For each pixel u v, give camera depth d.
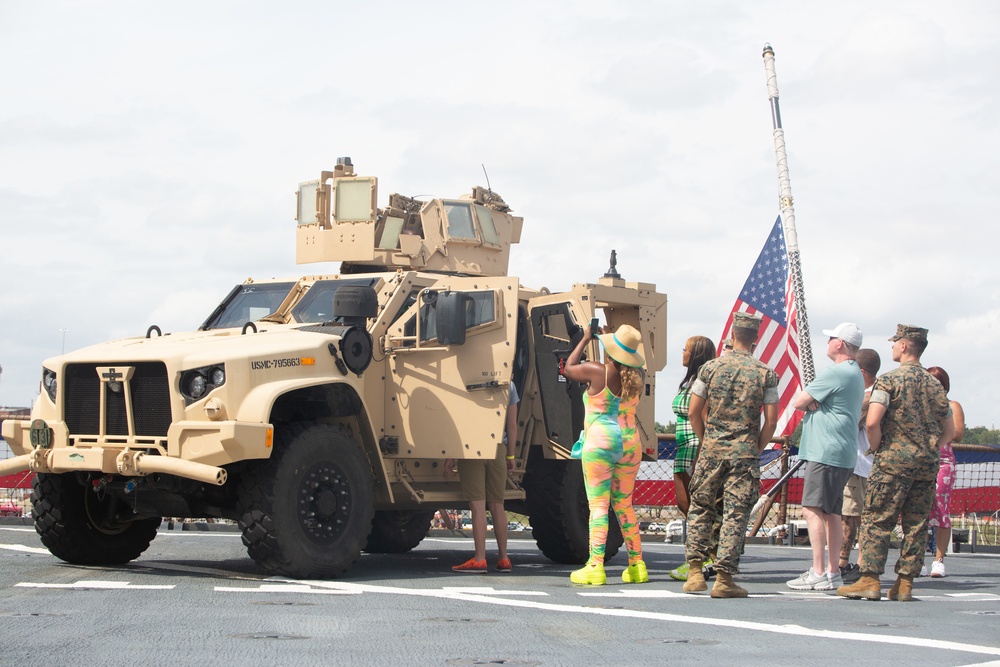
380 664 4.87
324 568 8.45
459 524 16.64
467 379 9.30
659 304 12.16
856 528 10.59
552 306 10.84
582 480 10.89
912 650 5.51
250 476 8.32
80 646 5.13
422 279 9.97
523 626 6.10
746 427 8.06
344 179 11.59
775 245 15.65
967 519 15.83
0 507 15.66
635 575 9.02
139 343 9.08
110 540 9.45
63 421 8.75
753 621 6.52
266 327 9.60
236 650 5.12
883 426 8.24
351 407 9.01
